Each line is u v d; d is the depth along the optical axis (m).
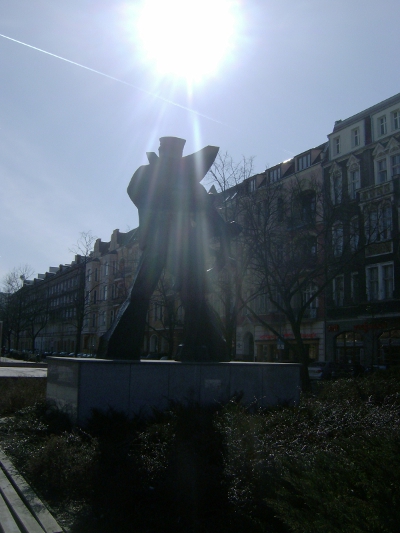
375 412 7.95
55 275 87.12
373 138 37.94
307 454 5.03
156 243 10.44
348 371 31.34
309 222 24.02
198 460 5.66
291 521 3.40
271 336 43.94
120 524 4.78
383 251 35.44
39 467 6.25
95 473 5.68
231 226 11.09
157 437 6.80
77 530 4.72
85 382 8.56
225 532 4.43
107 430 7.76
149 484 5.30
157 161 10.74
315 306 41.00
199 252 10.75
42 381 15.57
